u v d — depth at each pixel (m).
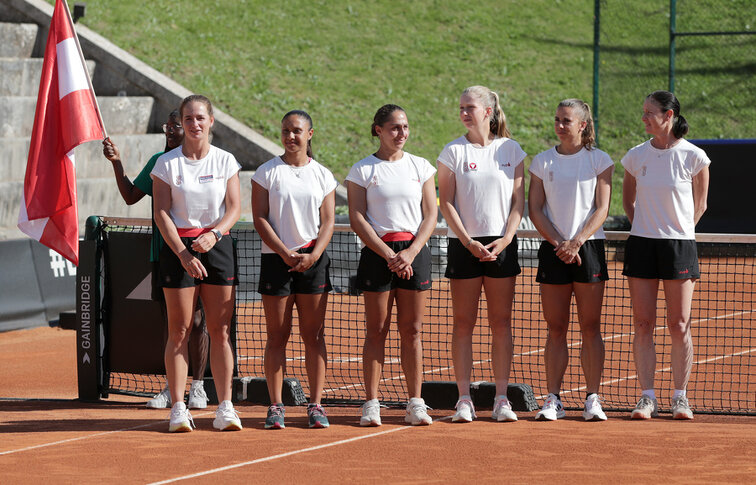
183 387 12.24
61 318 22.03
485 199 12.32
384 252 11.94
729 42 46.09
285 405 14.51
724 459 10.36
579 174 12.47
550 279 12.56
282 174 12.12
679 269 12.55
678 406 12.88
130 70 37.19
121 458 10.61
